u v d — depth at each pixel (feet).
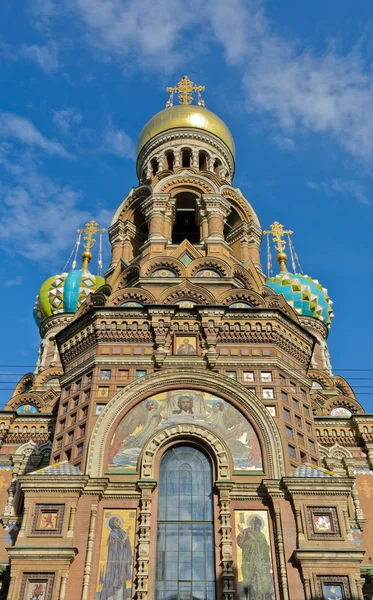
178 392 85.87
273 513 74.95
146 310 92.79
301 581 69.67
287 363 91.61
